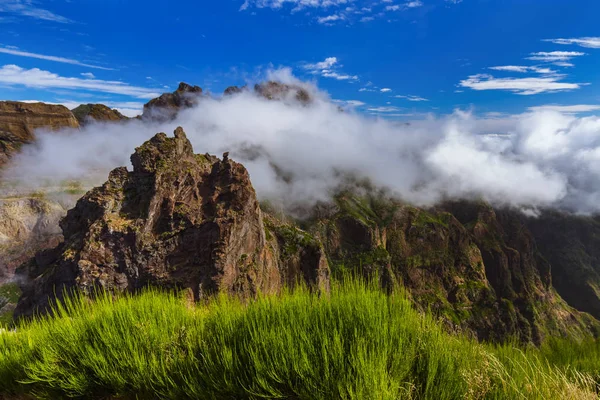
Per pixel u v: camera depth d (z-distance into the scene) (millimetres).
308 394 4500
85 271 65875
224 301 7223
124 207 76500
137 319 6859
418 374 4945
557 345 10719
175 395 5148
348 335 5309
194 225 76000
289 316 5938
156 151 82312
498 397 4867
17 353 7180
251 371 4902
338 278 6707
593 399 5809
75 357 6418
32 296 70438
